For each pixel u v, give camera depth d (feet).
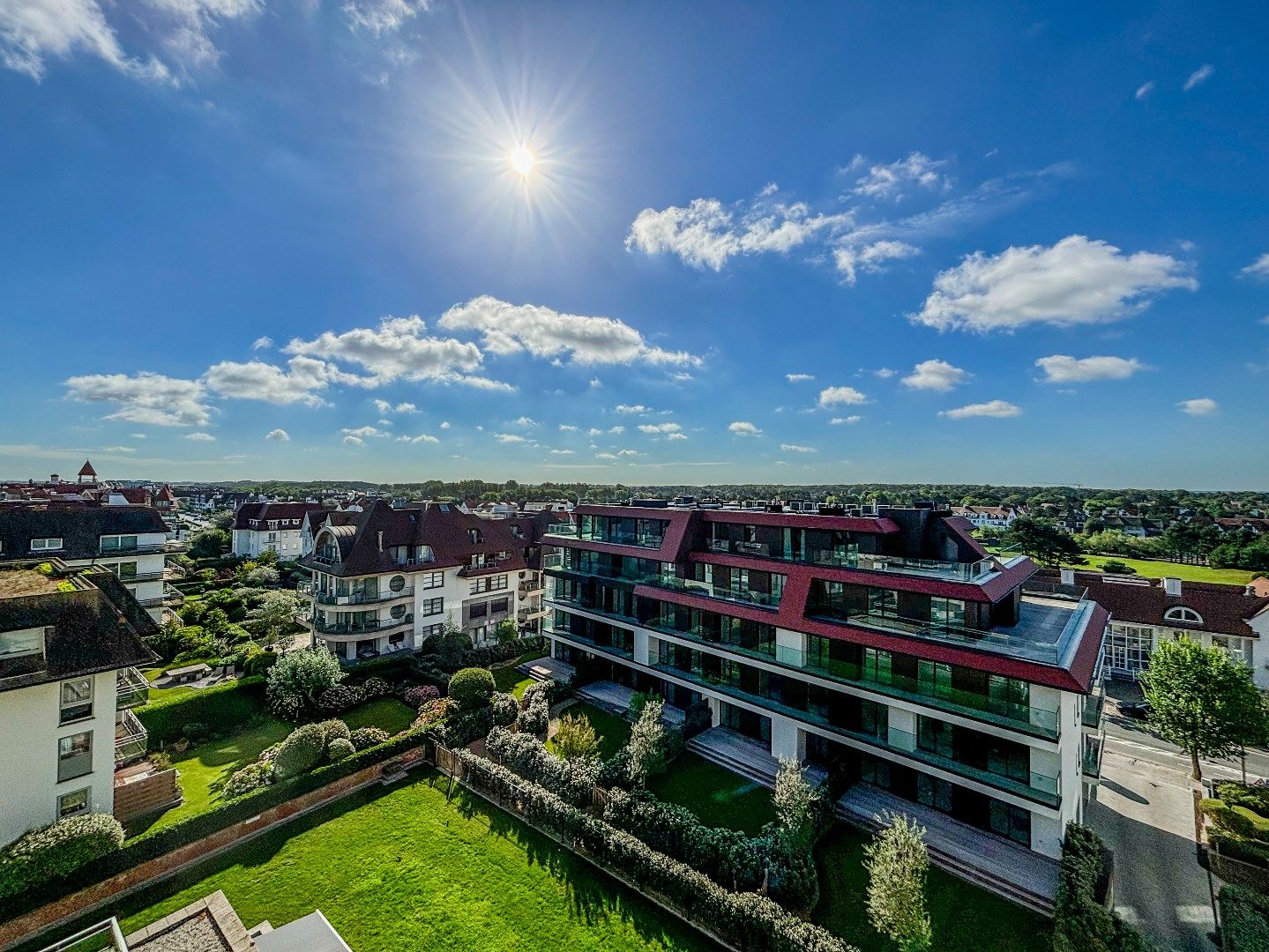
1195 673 81.87
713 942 53.98
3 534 127.24
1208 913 59.00
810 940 48.83
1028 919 56.03
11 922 53.62
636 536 119.55
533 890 60.54
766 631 91.09
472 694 97.04
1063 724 62.18
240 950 43.04
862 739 76.89
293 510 268.00
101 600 70.08
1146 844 70.54
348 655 127.13
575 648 127.95
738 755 86.99
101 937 47.47
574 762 78.89
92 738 65.51
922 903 49.24
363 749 85.87
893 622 78.33
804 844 62.03
